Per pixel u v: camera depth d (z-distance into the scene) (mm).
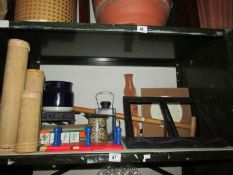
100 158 620
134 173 1035
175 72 1161
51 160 605
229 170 758
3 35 764
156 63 1149
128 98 862
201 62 937
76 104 1061
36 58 1058
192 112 988
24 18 704
